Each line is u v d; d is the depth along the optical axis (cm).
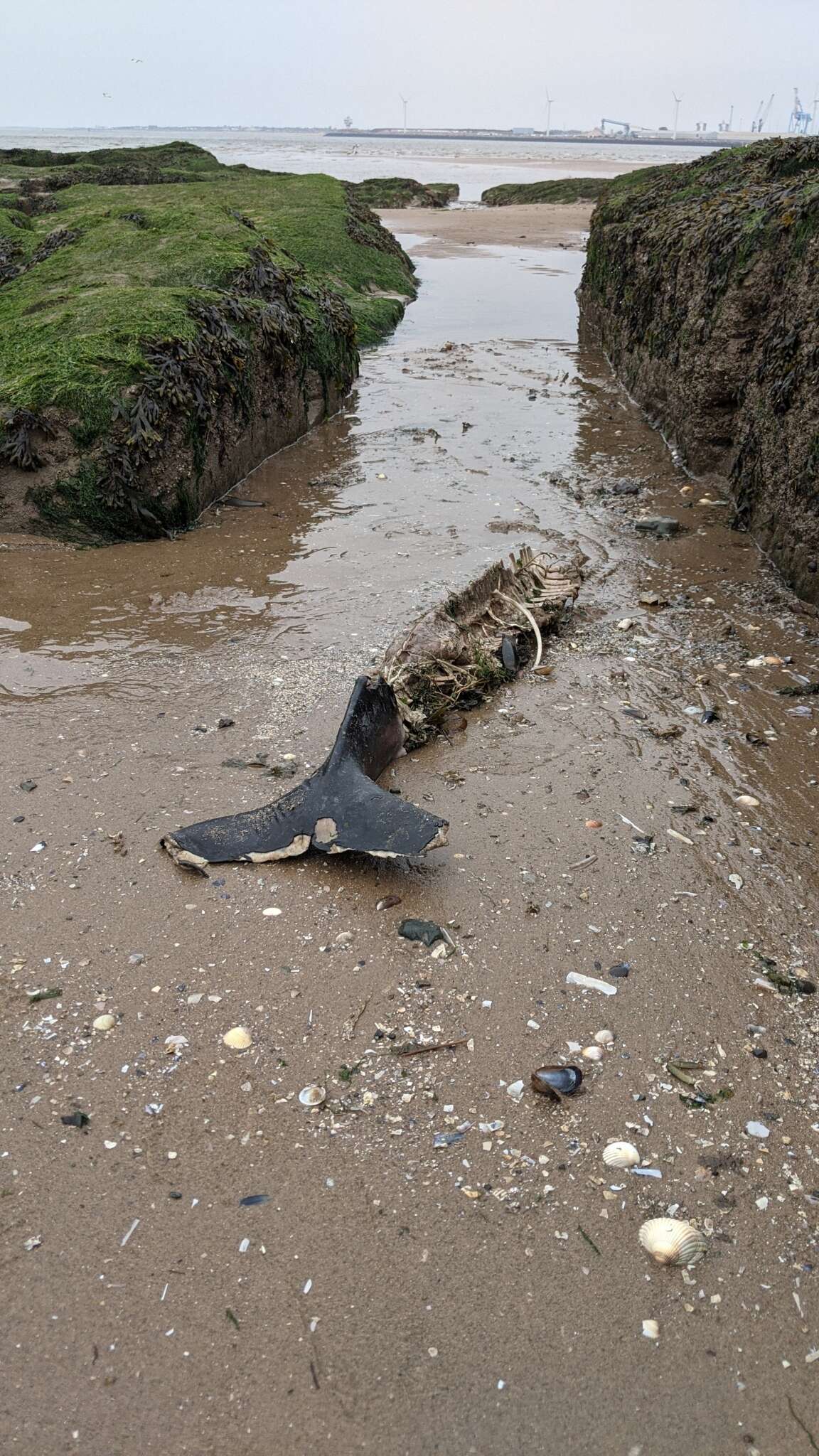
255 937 392
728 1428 242
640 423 1179
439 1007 362
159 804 469
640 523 847
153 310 924
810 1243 286
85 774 492
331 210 2094
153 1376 250
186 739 522
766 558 783
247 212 2023
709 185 1423
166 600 699
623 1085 334
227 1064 338
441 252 2647
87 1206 290
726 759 521
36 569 755
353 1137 313
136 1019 354
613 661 624
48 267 1184
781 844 455
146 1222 286
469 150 11444
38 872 424
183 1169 302
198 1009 359
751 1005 368
